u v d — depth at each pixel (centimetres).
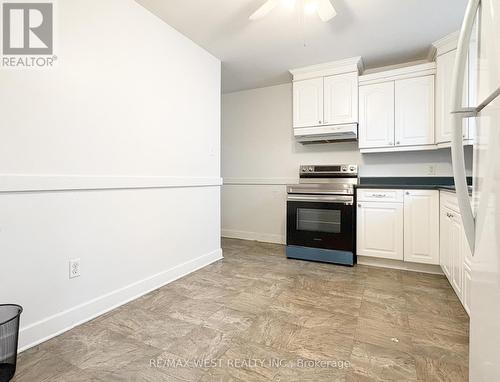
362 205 295
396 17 234
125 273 209
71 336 162
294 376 130
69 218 172
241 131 438
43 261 159
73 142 174
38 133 157
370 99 313
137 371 133
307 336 163
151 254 232
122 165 205
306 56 308
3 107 144
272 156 415
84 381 126
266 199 420
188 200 273
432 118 285
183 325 175
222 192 454
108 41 194
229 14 229
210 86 302
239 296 218
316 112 334
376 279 256
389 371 133
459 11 226
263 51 296
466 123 232
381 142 309
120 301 203
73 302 175
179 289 232
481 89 82
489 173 75
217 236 319
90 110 183
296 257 320
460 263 191
